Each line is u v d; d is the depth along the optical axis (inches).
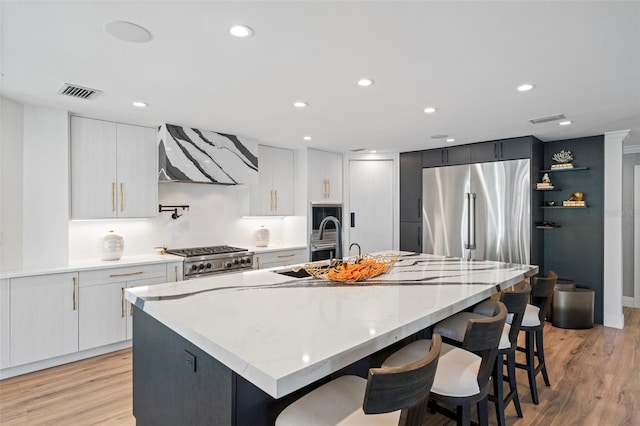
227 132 163.2
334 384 56.9
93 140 136.6
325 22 68.0
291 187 207.3
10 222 118.0
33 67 89.1
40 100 116.4
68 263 130.5
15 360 113.1
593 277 176.2
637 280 203.0
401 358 70.3
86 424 89.9
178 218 171.3
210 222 182.7
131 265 136.8
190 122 144.7
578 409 97.8
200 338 53.5
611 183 168.1
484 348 58.8
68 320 123.2
